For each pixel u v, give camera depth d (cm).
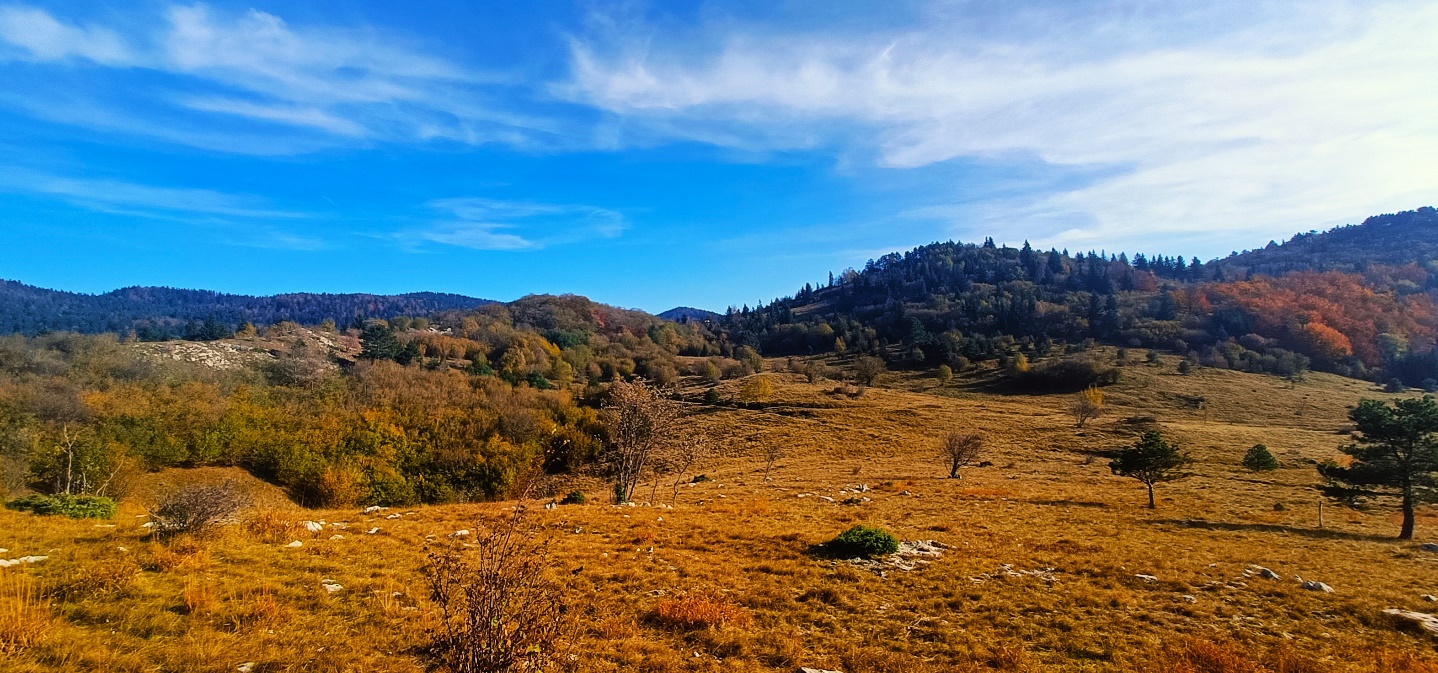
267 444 5506
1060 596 1348
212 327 12512
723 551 1634
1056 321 17138
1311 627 1221
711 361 15038
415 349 11406
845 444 6638
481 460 5981
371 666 762
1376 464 2703
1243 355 12175
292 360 9106
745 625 1062
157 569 1073
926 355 15038
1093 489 3928
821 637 1039
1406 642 1170
